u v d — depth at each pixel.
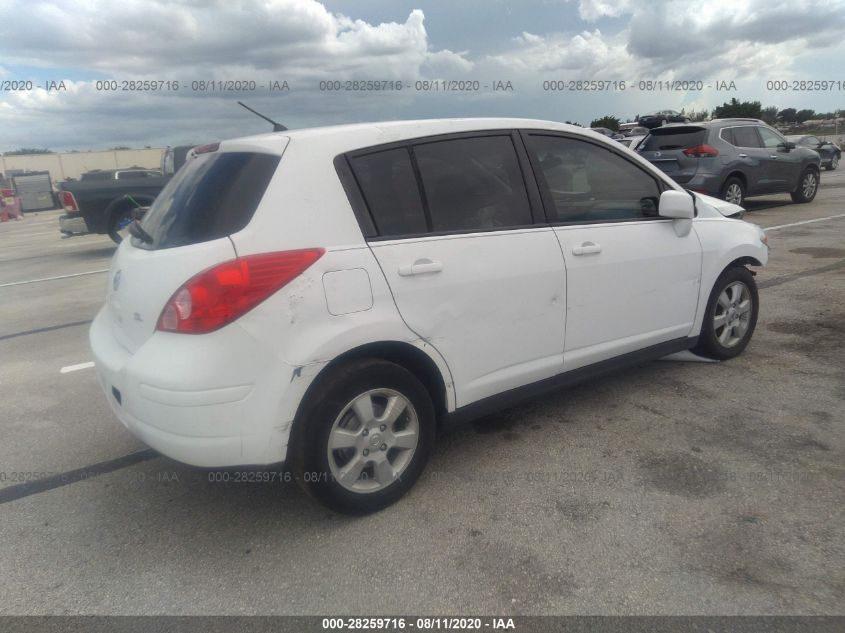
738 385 4.31
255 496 3.27
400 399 2.99
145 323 2.77
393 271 2.90
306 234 2.74
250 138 3.09
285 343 2.64
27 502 3.29
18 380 5.25
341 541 2.85
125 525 3.06
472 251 3.17
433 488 3.23
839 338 5.13
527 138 3.57
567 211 3.63
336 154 2.92
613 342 3.85
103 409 4.54
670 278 4.08
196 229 2.79
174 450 2.64
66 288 9.13
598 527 2.85
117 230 11.77
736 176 11.55
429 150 3.20
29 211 35.28
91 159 43.53
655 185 4.14
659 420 3.86
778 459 3.34
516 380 3.44
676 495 3.07
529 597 2.45
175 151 12.41
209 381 2.54
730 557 2.61
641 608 2.37
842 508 2.91
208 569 2.70
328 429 2.79
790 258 8.11
